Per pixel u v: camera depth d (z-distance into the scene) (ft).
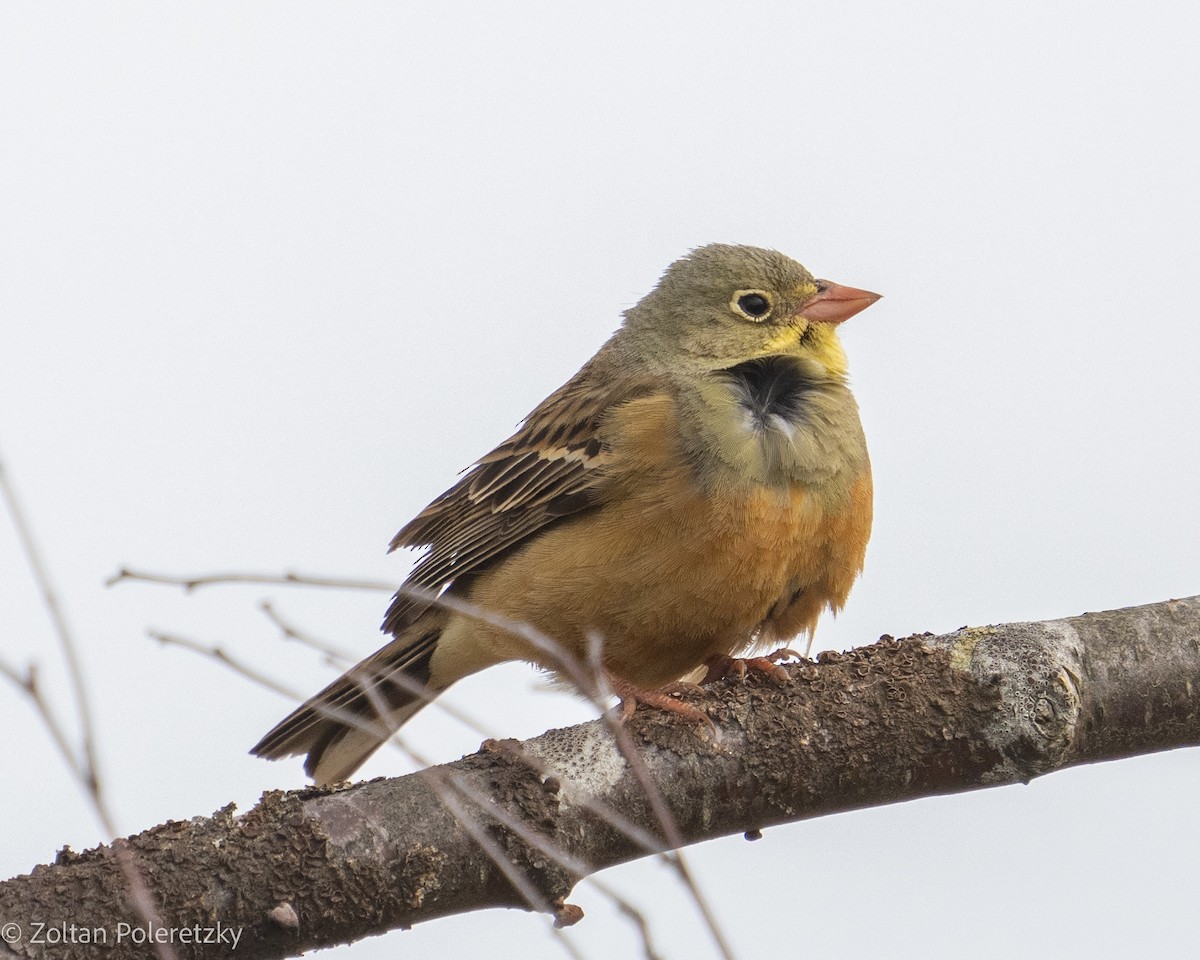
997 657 31.53
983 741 31.32
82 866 27.55
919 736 31.35
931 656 31.91
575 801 30.32
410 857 28.76
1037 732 30.89
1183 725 31.60
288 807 28.96
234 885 27.86
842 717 31.42
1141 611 32.45
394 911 28.84
